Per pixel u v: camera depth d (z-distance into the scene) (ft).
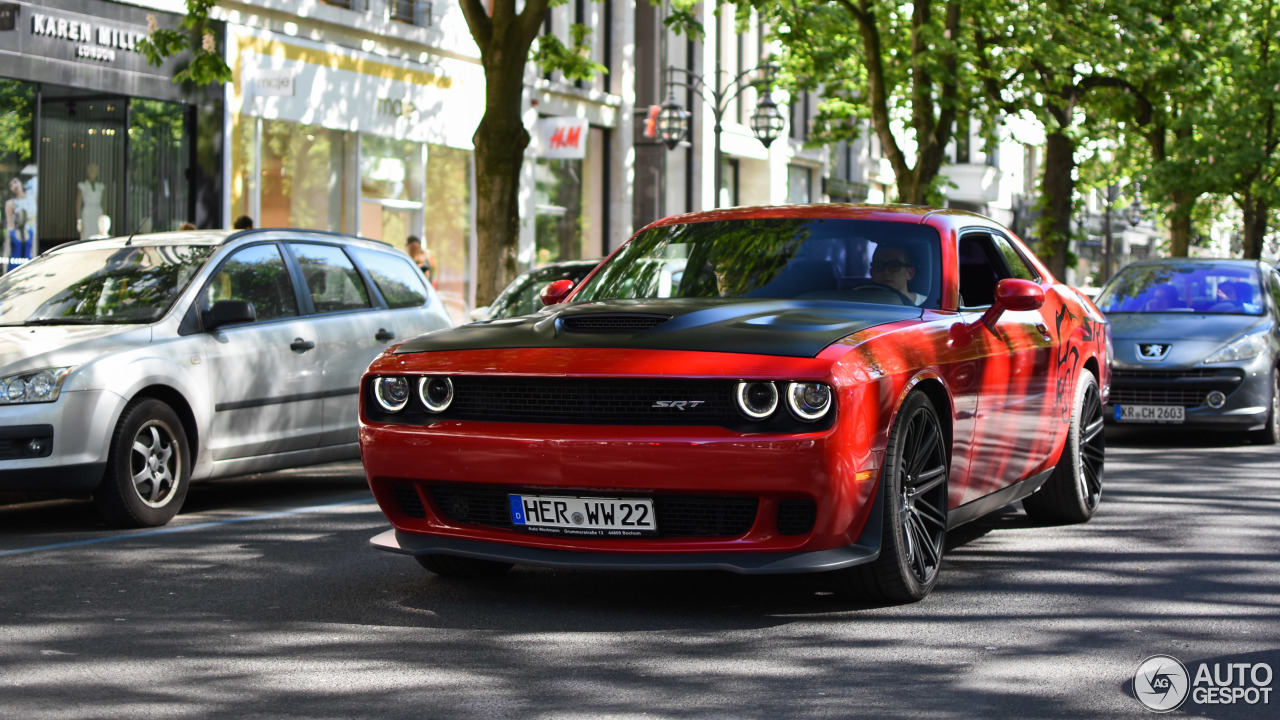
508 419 18.92
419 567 22.85
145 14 65.10
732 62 123.95
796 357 18.07
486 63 53.31
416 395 19.61
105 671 16.14
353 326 32.91
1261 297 46.65
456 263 87.20
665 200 110.63
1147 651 17.26
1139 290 47.91
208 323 29.19
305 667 16.34
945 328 20.92
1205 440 45.57
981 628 18.45
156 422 27.73
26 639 17.79
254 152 71.36
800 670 16.24
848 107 96.37
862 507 18.39
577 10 101.04
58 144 61.31
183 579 21.85
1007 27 77.15
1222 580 21.88
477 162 53.62
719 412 18.04
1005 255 25.27
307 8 73.56
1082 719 14.34
